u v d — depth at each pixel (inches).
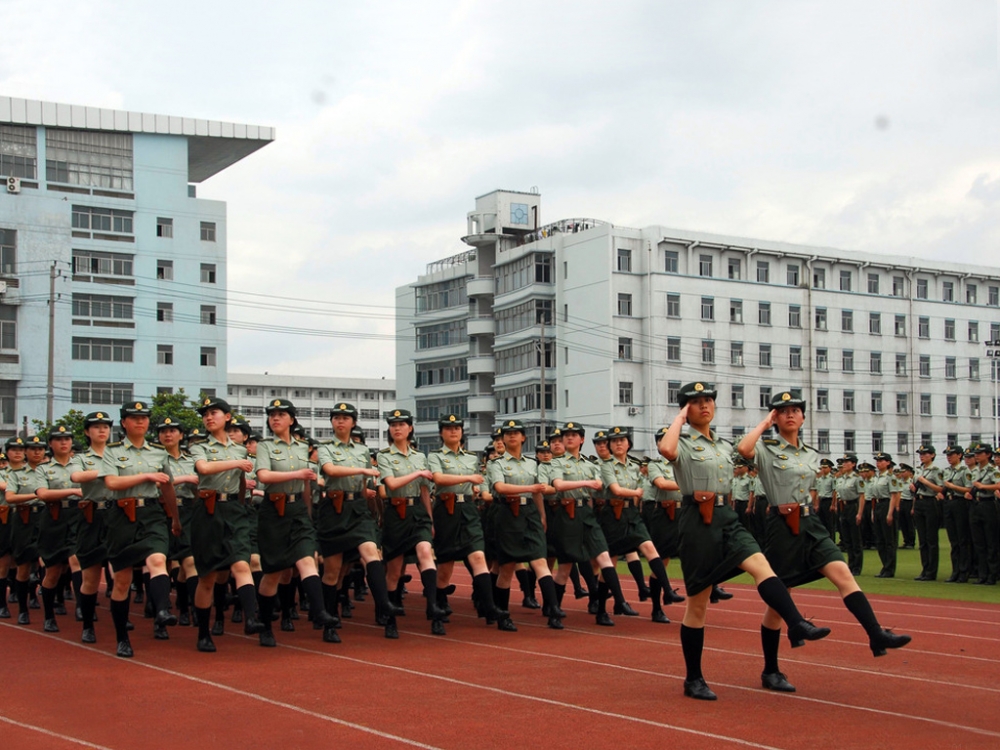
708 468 338.0
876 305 2327.8
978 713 315.0
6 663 407.5
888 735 287.9
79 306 1920.5
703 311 2117.4
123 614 422.3
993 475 712.4
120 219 1962.4
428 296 2571.4
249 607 428.1
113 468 420.5
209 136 2011.6
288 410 445.4
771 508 351.3
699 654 339.3
